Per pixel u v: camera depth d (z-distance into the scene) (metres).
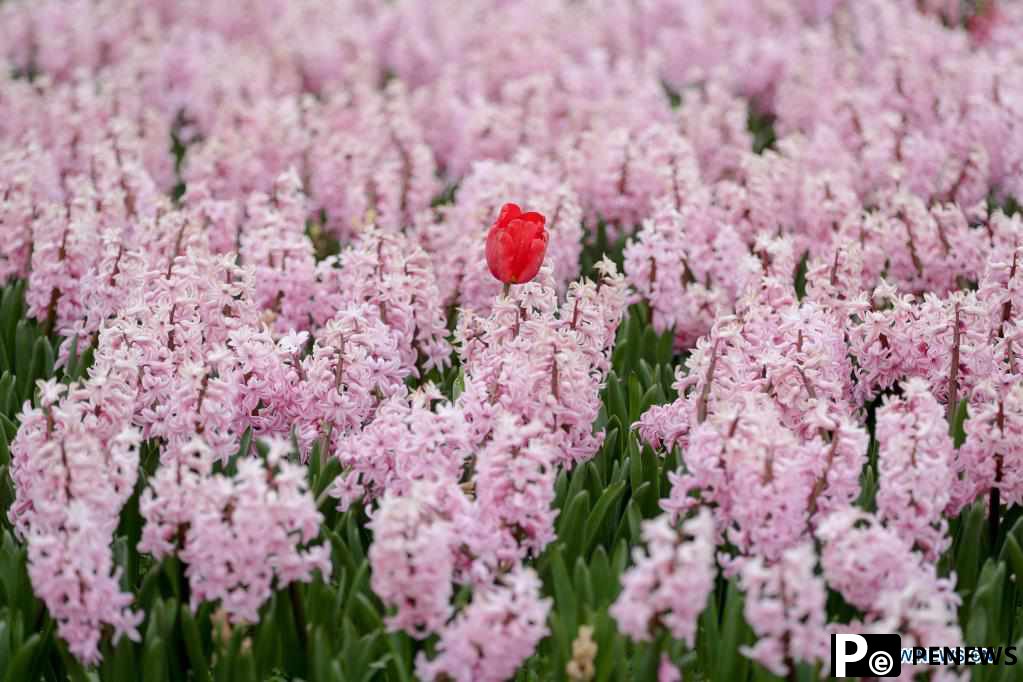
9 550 3.82
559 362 4.05
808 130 8.02
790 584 3.16
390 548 3.32
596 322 4.44
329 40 9.40
